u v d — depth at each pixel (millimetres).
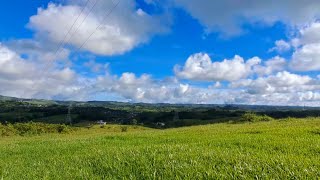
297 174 7246
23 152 16875
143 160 9609
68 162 11406
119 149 13125
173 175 7977
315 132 18469
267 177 7246
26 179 9297
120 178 8445
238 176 7562
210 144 14086
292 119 38531
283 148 11938
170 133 24562
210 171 7863
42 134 56719
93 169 9664
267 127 25016
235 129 25656
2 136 53938
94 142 19062
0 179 9500
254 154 10383
